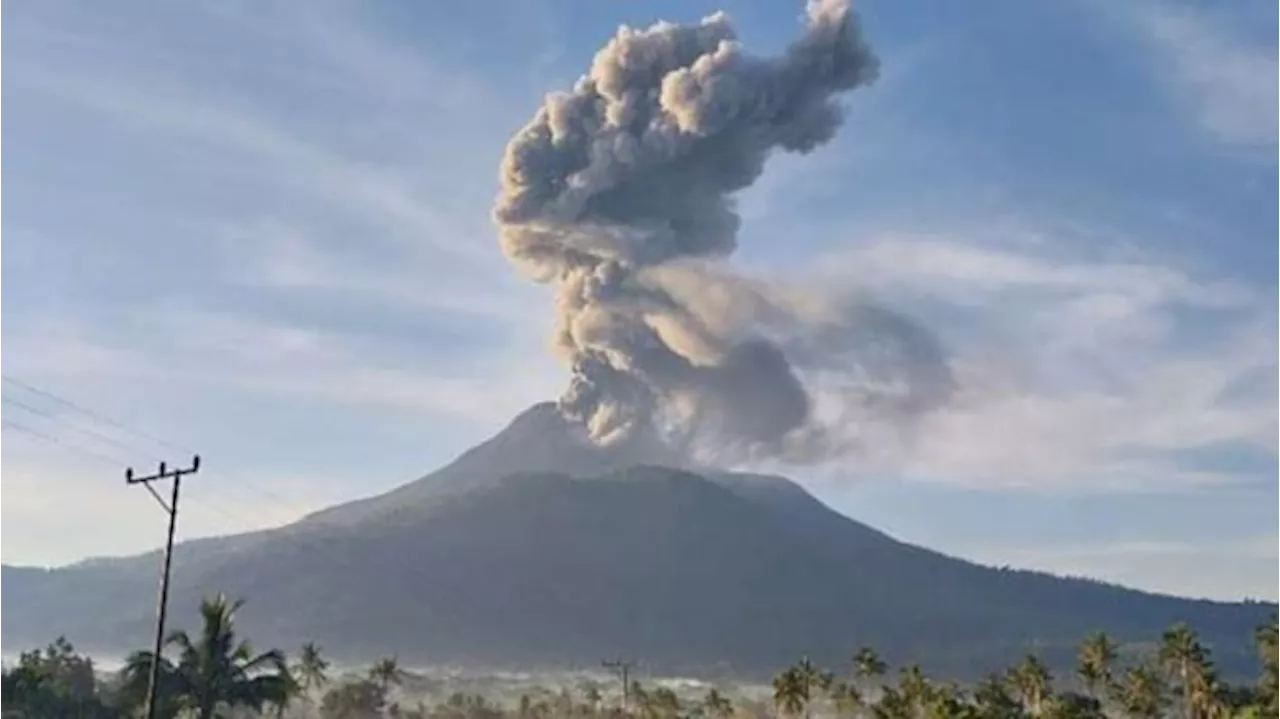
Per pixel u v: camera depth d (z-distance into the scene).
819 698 188.25
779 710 194.50
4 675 95.94
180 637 70.56
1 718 90.31
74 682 113.12
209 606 71.69
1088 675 164.62
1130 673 159.50
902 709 151.88
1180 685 150.75
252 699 70.88
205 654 70.00
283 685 71.88
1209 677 142.12
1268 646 141.75
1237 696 139.75
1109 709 162.38
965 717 139.25
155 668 59.06
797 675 182.75
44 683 97.25
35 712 92.06
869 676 189.12
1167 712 156.62
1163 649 147.38
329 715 180.00
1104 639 167.75
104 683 121.69
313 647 188.25
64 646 149.38
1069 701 148.38
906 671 174.62
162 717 68.44
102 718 93.69
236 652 71.81
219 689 69.94
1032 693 161.38
